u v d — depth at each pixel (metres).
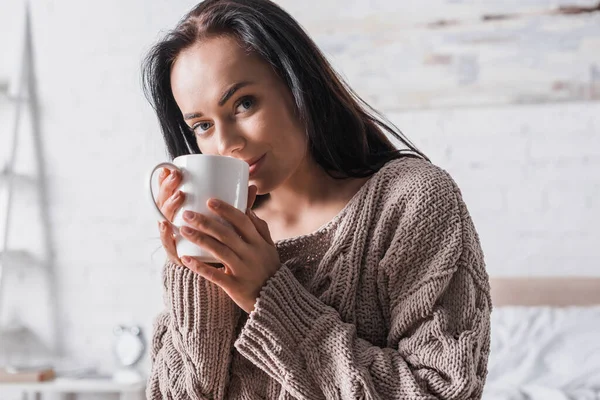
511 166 2.57
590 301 2.40
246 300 0.73
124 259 2.84
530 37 2.55
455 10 2.61
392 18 2.65
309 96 0.79
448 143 2.62
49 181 2.89
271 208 0.90
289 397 0.77
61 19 2.92
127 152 2.86
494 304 2.46
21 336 2.88
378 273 0.78
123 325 2.74
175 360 0.83
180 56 0.79
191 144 0.94
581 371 1.95
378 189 0.82
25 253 2.89
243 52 0.76
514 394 1.83
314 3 2.71
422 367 0.73
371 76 2.66
